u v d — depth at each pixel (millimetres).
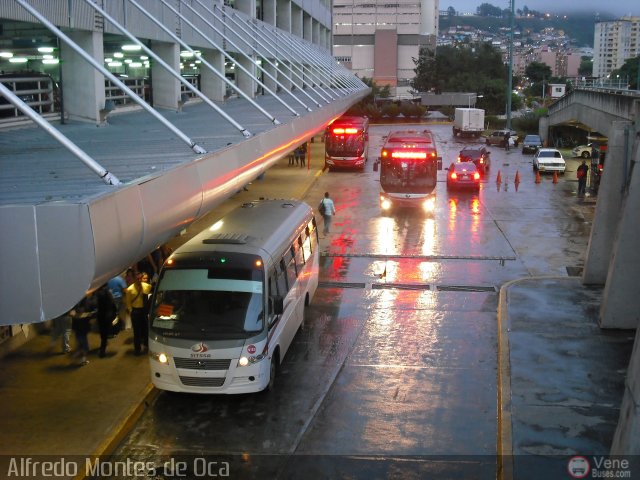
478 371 12828
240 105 25562
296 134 17875
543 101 116000
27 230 6578
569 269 19766
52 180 8258
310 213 16844
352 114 78750
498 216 27219
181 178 9156
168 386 11344
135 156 10445
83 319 12578
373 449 10109
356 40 140000
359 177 37656
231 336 11242
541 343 13734
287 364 13211
